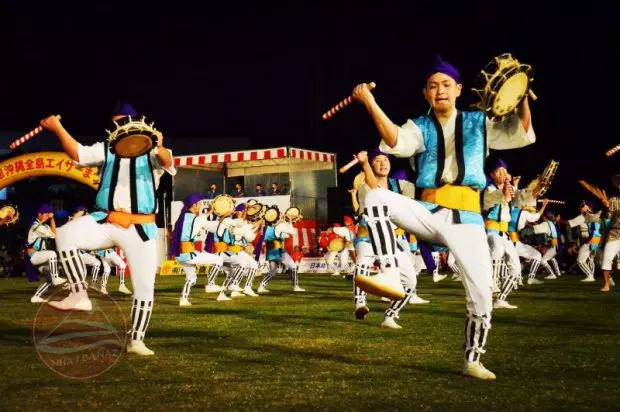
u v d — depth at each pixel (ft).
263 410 11.64
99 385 13.70
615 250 41.32
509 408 11.70
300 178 74.18
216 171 77.15
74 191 83.66
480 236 14.46
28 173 69.87
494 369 15.34
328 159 72.90
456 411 11.50
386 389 13.23
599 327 23.03
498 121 14.74
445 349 18.31
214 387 13.48
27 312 29.50
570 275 60.49
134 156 17.22
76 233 17.10
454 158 14.60
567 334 21.21
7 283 57.11
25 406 11.98
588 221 51.26
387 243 13.97
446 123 14.85
